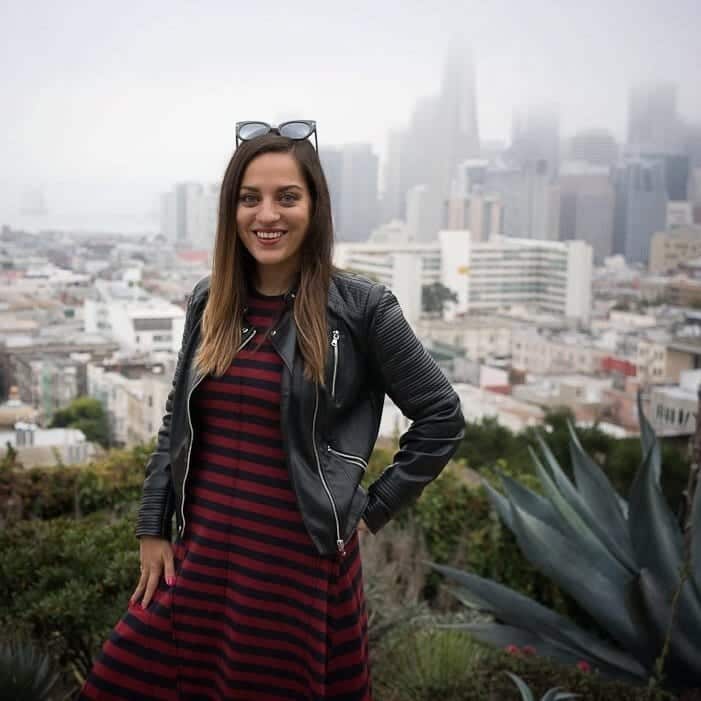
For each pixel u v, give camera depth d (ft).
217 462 6.21
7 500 14.23
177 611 6.29
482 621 12.79
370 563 12.37
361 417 6.34
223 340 6.12
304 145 6.18
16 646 8.02
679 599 9.95
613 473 17.53
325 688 6.15
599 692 9.87
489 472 16.02
